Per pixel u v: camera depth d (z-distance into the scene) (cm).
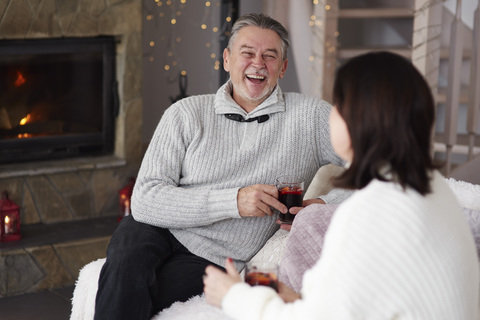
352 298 113
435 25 372
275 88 223
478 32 343
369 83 120
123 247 199
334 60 421
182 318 185
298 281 177
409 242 116
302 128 221
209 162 216
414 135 120
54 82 351
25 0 327
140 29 362
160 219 207
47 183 346
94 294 207
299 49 449
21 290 316
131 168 371
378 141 120
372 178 123
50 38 340
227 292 129
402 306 115
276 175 217
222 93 223
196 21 438
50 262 322
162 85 434
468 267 125
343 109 123
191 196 206
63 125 358
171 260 211
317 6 417
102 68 363
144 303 191
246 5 450
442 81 434
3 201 321
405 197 118
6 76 337
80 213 358
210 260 212
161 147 219
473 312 127
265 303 124
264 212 205
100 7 348
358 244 115
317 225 183
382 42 464
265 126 219
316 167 228
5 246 316
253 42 215
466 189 194
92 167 355
